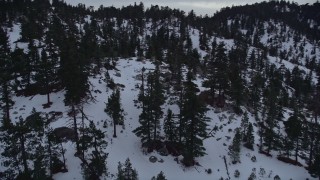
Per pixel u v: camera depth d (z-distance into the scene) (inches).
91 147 1466.5
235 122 2247.8
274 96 2610.7
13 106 2082.9
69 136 1669.5
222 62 2603.3
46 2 6653.5
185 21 7460.6
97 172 1346.0
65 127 1732.3
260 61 5128.0
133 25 6850.4
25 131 1192.2
